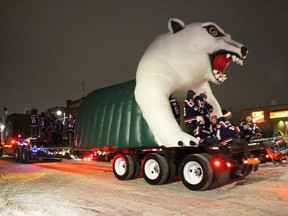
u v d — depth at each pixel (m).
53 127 24.33
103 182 10.52
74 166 16.58
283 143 13.29
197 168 8.54
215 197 7.71
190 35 10.21
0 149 27.48
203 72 10.42
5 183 10.78
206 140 8.74
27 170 15.04
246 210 6.41
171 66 10.27
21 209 6.96
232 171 10.22
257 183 9.47
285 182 9.54
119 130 11.02
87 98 13.38
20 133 23.50
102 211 6.66
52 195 8.41
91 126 12.45
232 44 10.06
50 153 19.84
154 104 9.82
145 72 10.34
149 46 10.98
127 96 11.04
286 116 35.75
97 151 12.34
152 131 9.90
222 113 12.09
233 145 8.73
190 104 9.54
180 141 9.09
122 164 11.03
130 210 6.70
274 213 6.15
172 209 6.68
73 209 6.88
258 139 10.64
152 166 9.78
